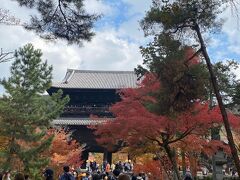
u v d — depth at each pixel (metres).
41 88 30.44
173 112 19.22
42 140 29.95
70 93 54.28
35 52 30.33
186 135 20.61
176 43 16.92
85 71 63.47
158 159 27.47
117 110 21.02
